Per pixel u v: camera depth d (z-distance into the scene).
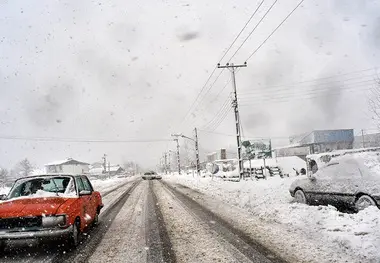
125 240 7.28
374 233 6.40
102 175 103.50
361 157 10.16
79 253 6.31
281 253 5.72
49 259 5.94
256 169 31.81
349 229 7.00
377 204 8.44
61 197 7.15
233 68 29.31
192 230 8.01
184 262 5.48
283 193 14.48
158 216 10.57
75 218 6.82
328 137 54.84
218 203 13.27
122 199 17.27
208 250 6.12
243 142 32.56
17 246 6.94
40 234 6.16
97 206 9.63
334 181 9.85
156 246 6.60
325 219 8.12
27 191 7.87
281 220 8.64
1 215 6.29
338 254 5.51
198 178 38.28
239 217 9.56
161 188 25.14
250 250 5.98
